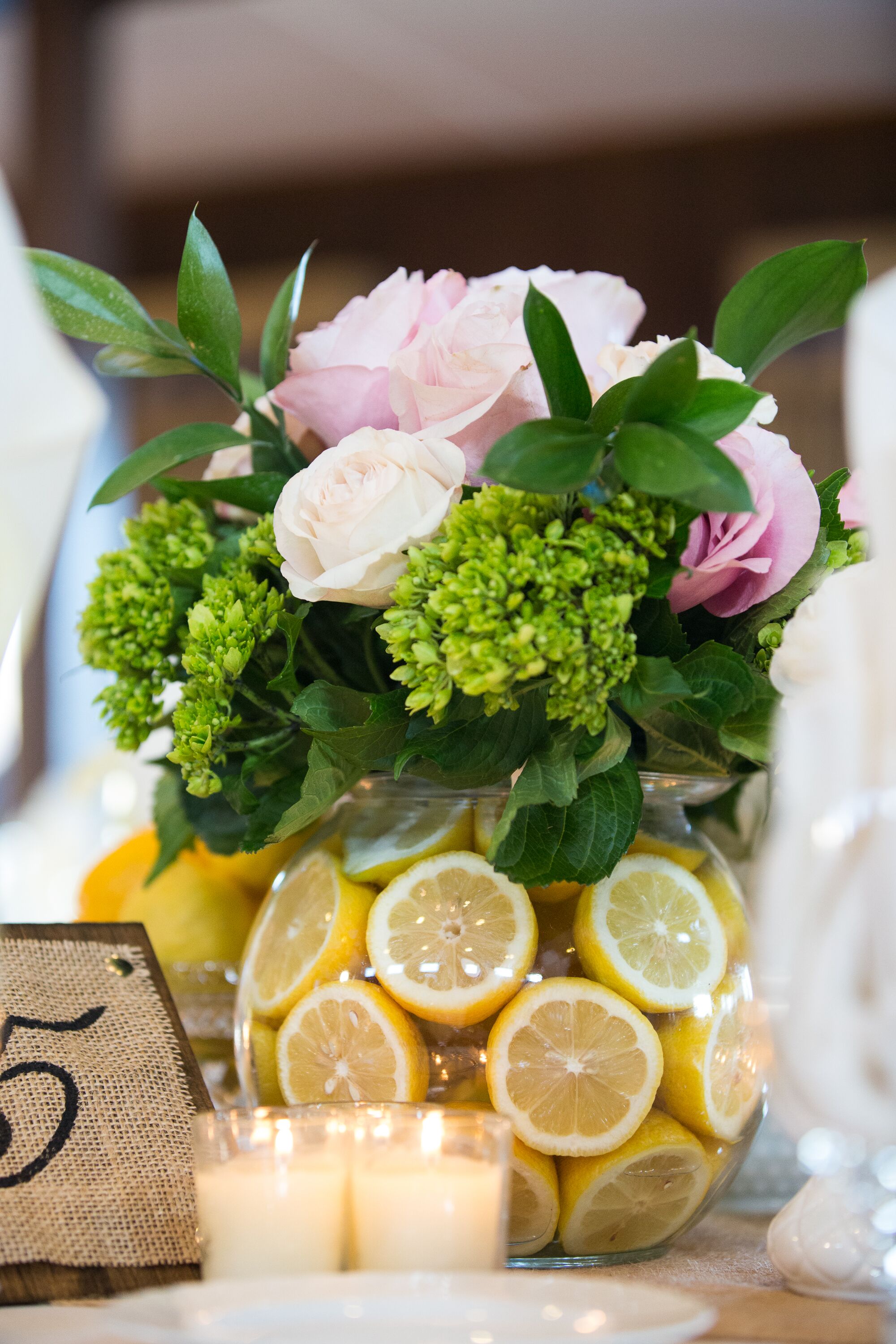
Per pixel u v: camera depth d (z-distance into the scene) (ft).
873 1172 2.24
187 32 11.94
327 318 14.71
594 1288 2.01
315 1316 1.92
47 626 10.46
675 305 13.85
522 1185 2.32
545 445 2.15
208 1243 2.12
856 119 13.30
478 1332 1.89
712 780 2.47
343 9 11.51
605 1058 2.32
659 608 2.29
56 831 5.84
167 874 3.04
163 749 3.11
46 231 11.23
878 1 11.36
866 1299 2.22
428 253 14.42
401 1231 2.09
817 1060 2.19
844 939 2.18
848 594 2.19
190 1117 2.46
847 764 2.19
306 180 14.67
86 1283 2.28
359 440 2.30
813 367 12.68
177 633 2.53
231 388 2.64
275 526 2.32
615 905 2.37
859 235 13.37
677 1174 2.37
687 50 12.24
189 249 2.53
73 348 11.21
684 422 2.21
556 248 14.12
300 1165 2.12
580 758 2.30
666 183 13.85
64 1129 2.39
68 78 11.31
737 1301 2.22
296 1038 2.40
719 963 2.41
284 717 2.46
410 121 13.70
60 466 2.18
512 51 12.32
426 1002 2.32
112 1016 2.53
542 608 2.18
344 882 2.41
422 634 2.20
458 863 2.38
